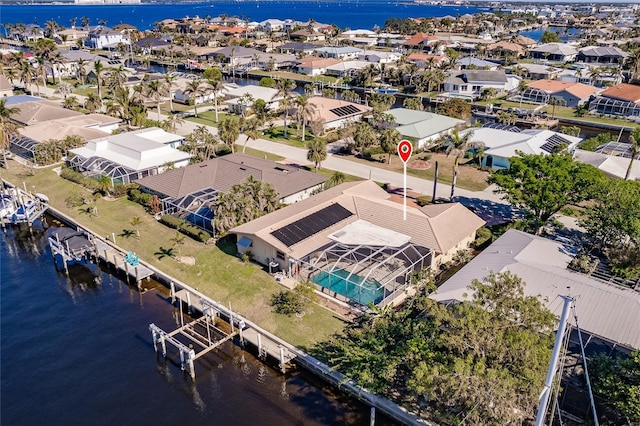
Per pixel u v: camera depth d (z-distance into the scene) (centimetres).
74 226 6581
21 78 14000
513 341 3123
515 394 2958
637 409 2906
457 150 7062
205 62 19812
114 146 8431
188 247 5859
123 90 11169
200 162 7719
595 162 7925
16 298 5238
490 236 6000
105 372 4206
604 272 4884
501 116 11200
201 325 4738
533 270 4409
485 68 17175
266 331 4450
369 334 3859
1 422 3712
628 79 16050
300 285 4800
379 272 5103
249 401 3878
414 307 4494
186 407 3831
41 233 6656
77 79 16250
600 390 3172
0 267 5841
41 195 7338
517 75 16500
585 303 4022
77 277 5628
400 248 5256
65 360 4344
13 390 4016
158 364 4300
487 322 3234
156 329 4375
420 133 9575
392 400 3669
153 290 5344
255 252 5531
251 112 11662
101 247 5925
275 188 6744
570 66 18525
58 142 8812
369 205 6022
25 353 4425
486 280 3641
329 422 3659
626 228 5009
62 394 3972
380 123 9956
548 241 5259
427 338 3506
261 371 4184
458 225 5691
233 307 4784
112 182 7338
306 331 4431
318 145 7906
